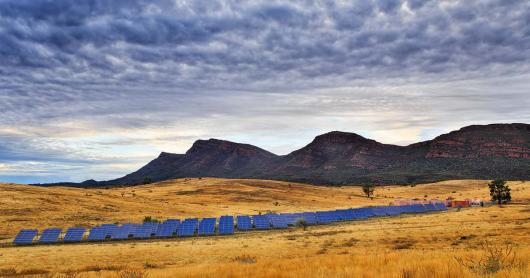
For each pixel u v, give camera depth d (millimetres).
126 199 154500
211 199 197375
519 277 12758
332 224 108938
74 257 56000
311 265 21203
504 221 80438
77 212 116562
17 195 126938
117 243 80562
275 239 73875
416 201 195750
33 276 31031
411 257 22016
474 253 22422
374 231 76812
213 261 43469
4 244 79375
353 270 16594
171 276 21266
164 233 91438
